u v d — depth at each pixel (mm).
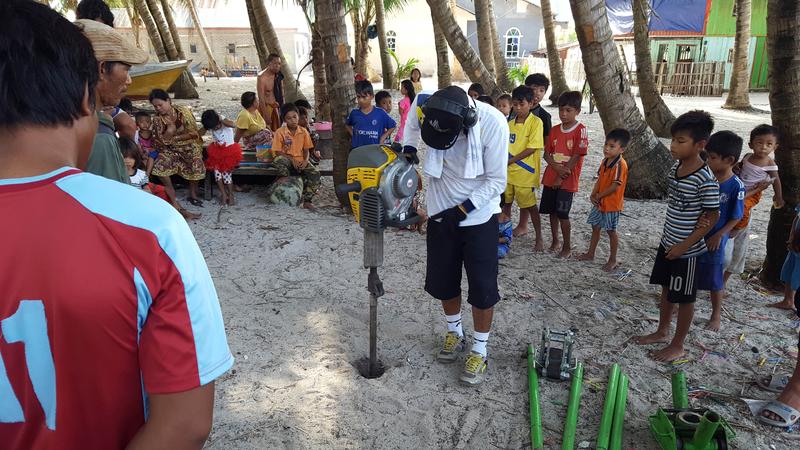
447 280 3350
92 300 914
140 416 1054
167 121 6188
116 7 24594
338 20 6031
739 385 3324
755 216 6672
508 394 3250
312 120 10719
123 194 998
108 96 2254
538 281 4762
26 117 930
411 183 3002
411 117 3172
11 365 945
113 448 1039
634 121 7105
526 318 4113
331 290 4535
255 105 7500
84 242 922
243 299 4375
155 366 991
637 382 3342
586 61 6922
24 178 945
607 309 4254
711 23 22125
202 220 6180
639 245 5633
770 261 4582
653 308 4289
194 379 1012
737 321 4074
